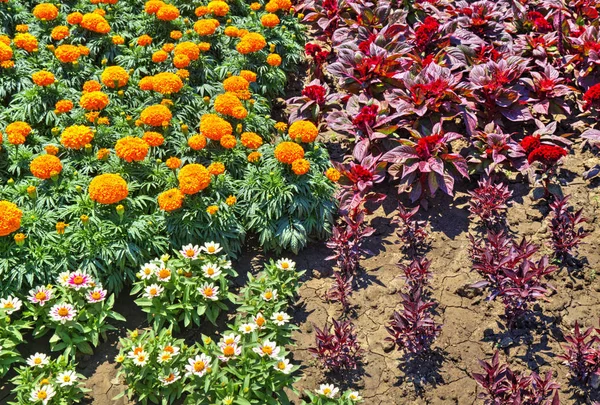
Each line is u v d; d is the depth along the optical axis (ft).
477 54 6.69
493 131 6.07
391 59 6.39
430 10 7.41
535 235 5.56
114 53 6.58
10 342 4.66
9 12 6.70
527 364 4.81
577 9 7.31
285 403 4.59
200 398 4.50
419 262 5.22
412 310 4.82
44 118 5.89
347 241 5.34
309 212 5.56
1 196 5.19
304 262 5.51
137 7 7.12
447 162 5.91
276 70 6.75
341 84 6.49
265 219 5.51
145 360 4.52
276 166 5.65
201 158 5.75
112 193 5.05
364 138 6.05
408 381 4.76
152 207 5.42
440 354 4.89
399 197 5.98
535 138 5.76
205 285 4.94
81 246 5.05
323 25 7.39
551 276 5.27
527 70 6.75
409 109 6.06
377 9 7.18
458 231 5.66
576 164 6.04
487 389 4.54
